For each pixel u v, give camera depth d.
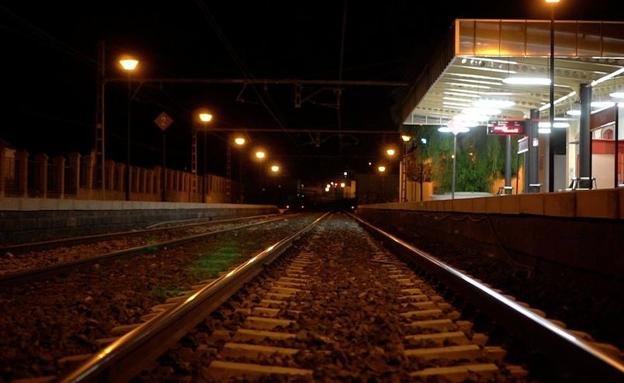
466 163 44.50
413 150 50.38
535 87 28.06
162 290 9.29
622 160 27.27
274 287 9.86
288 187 126.12
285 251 15.65
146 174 39.78
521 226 11.59
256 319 7.12
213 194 62.62
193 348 5.69
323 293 9.40
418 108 35.22
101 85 27.45
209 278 10.77
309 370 5.19
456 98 31.81
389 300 8.80
